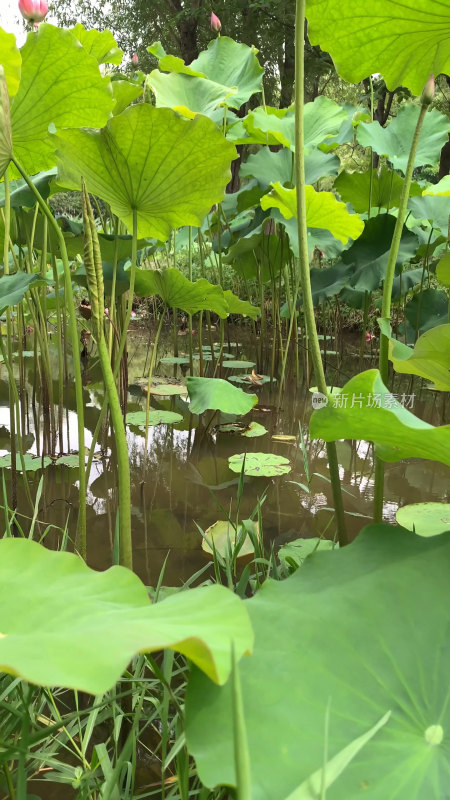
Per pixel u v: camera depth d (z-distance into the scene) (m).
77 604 0.67
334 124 3.57
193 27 11.12
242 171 3.54
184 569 1.62
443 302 3.81
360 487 2.24
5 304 1.64
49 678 0.47
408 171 1.28
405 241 3.46
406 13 1.23
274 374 4.23
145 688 1.03
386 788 0.56
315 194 2.26
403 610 0.73
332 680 0.65
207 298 2.62
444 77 9.16
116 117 1.27
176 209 1.49
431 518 1.68
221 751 0.56
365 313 4.12
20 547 0.78
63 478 2.30
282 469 2.33
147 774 0.98
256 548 1.43
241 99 3.52
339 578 0.79
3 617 0.65
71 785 0.95
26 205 2.32
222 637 0.56
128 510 1.19
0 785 0.91
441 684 0.65
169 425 3.07
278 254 3.96
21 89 1.49
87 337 4.50
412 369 1.15
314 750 0.57
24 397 2.81
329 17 1.29
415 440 0.87
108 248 2.47
